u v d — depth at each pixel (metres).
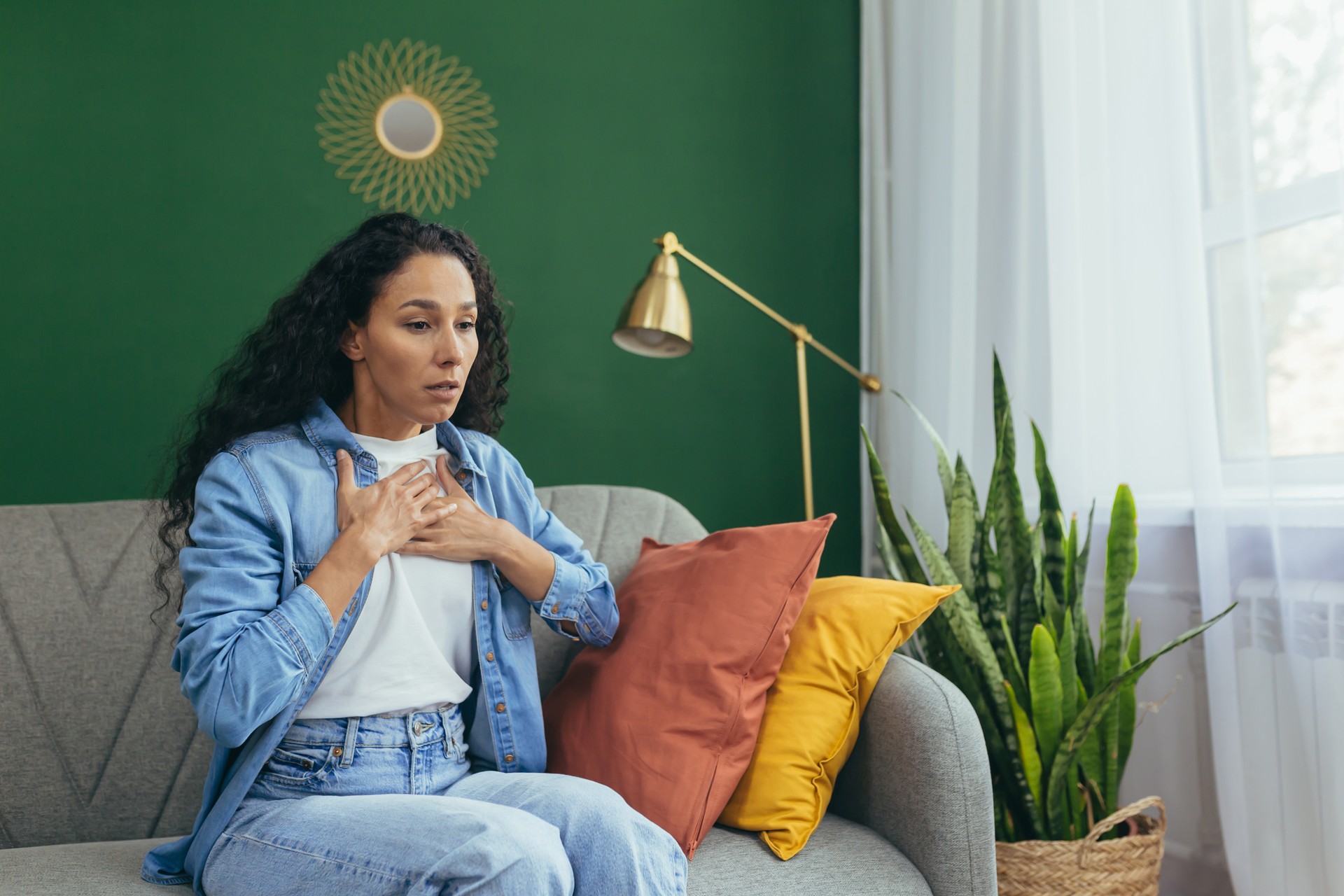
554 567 1.35
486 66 2.49
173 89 2.29
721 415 2.59
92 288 2.22
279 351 1.27
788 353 2.64
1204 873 1.80
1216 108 1.76
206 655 1.06
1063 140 1.99
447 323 1.23
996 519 1.69
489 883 0.95
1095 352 1.94
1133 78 1.88
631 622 1.48
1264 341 1.62
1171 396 1.83
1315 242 1.61
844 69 2.73
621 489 1.98
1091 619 1.94
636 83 2.58
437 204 2.44
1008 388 2.12
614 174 2.55
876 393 2.43
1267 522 1.63
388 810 1.06
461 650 1.30
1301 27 1.62
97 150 2.24
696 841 1.26
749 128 2.65
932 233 2.32
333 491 1.24
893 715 1.33
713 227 2.61
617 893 1.04
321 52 2.38
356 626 1.20
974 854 1.24
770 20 2.68
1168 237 1.83
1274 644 1.59
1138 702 1.89
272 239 2.33
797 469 2.63
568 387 2.50
